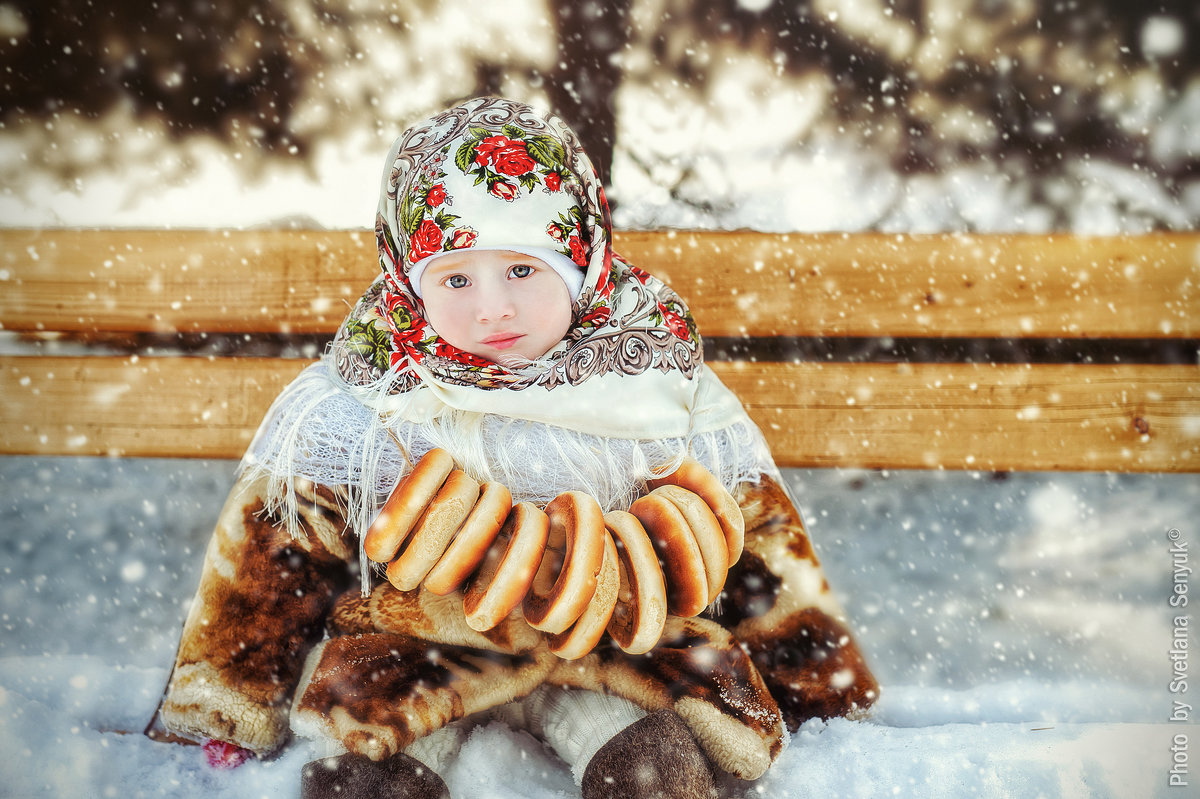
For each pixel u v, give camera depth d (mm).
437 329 1239
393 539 1081
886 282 2018
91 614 1766
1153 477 2289
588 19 2639
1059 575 1958
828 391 1982
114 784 1147
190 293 1991
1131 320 2006
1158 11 2637
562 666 1170
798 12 2639
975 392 1982
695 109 2625
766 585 1330
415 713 1061
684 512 1174
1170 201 2613
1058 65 2676
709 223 2523
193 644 1171
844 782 1172
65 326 1994
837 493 2250
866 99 2654
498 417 1286
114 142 2535
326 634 1216
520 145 1252
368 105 2654
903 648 1729
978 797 1149
